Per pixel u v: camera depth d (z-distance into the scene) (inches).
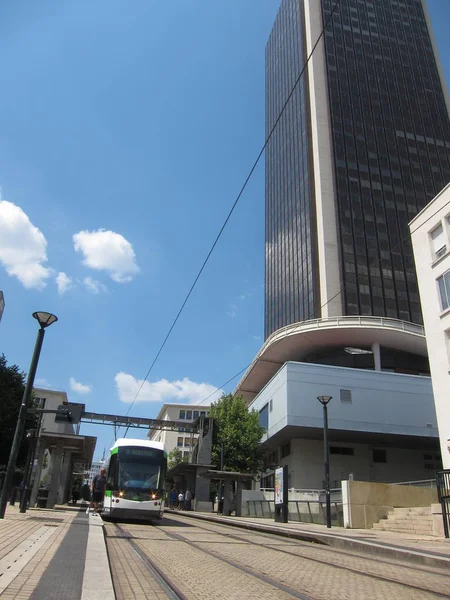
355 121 3068.4
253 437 1667.1
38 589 202.2
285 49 3730.3
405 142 3080.7
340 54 3324.3
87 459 1599.4
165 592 232.4
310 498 1034.1
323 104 3075.8
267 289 3472.0
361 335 1849.2
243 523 797.2
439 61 3486.7
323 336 1875.0
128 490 726.5
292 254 2994.6
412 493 845.8
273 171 3673.7
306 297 2659.9
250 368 2245.3
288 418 1611.7
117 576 264.5
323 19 3442.4
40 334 586.9
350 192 2807.6
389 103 3206.2
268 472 2001.7
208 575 289.9
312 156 2977.4
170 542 462.9
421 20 3656.5
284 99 3604.8
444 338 984.9
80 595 199.2
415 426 1678.2
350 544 513.3
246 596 235.3
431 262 1050.7
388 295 2534.5
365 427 1642.5
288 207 3198.8
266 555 410.3
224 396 1802.4
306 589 263.0
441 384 977.5
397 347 1957.4
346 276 2541.8
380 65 3356.3
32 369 571.8
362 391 1689.2
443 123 3235.7
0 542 326.6
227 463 1631.4
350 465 1829.5
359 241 2657.5
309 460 1788.9
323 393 1667.1
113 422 1750.7
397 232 2733.8
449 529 583.8
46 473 1055.0
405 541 536.4
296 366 1686.8
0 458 1563.7
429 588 283.7
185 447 4015.8
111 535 490.0
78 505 1403.8
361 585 285.3
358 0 3609.7
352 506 796.6
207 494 1515.7
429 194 2920.8
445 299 999.6
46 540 359.3
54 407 2945.4
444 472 617.3
